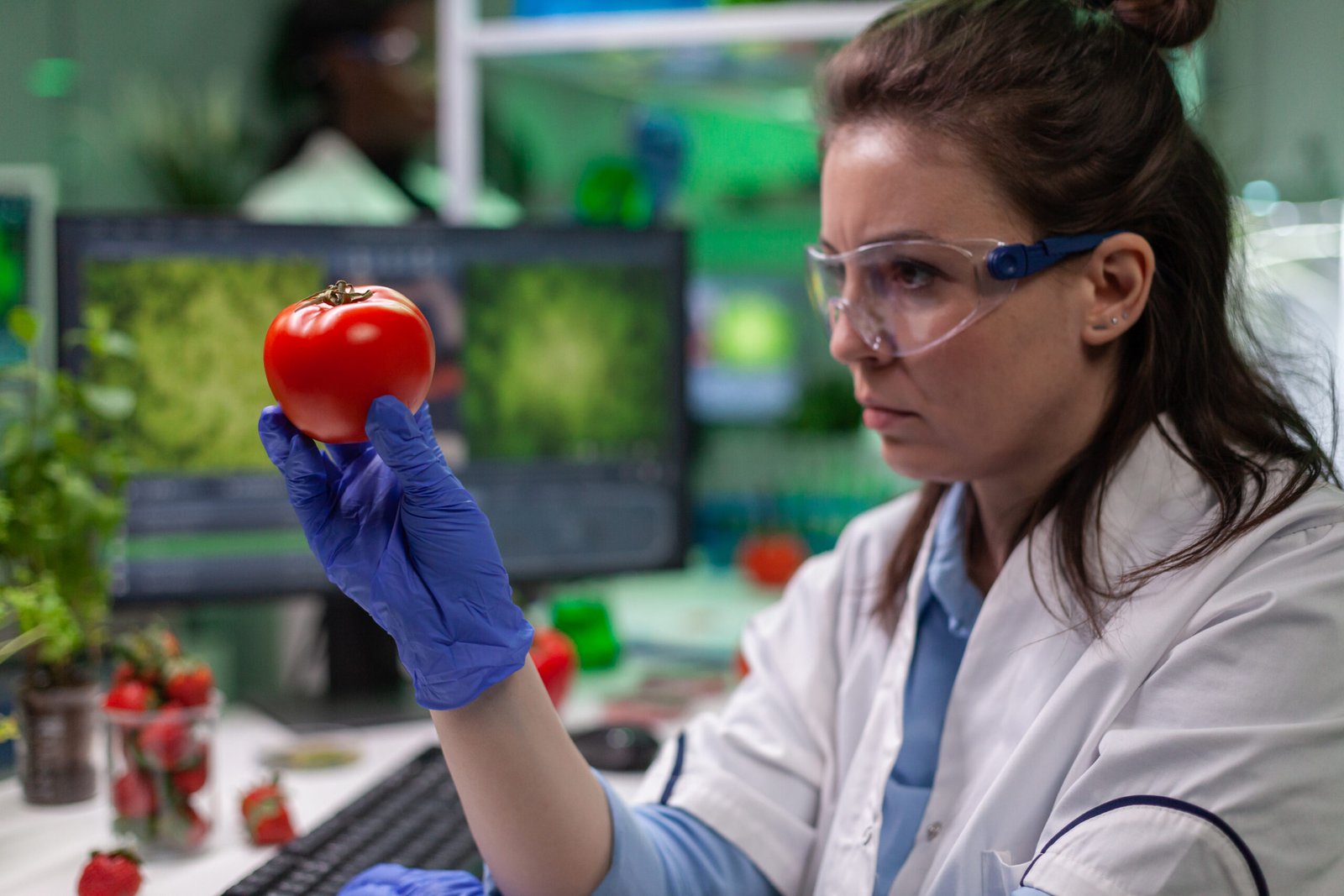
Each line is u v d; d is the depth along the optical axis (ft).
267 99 13.06
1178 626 2.42
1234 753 2.18
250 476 4.75
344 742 4.36
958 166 2.46
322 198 7.92
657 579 6.77
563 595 6.31
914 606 2.98
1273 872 2.11
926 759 2.81
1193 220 2.69
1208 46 3.74
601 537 5.27
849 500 6.50
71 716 3.75
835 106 2.67
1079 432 2.68
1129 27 2.69
